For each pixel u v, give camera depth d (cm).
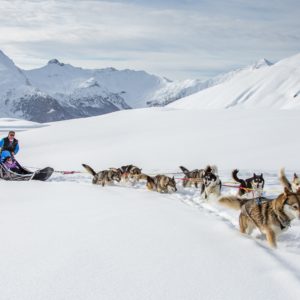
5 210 834
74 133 3525
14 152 1577
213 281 429
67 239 580
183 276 442
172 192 1213
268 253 523
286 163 1695
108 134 3266
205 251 527
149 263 482
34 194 1084
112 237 590
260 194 1067
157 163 1917
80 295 394
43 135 3581
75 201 942
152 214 756
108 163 2000
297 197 564
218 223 690
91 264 477
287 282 420
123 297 390
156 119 3956
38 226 663
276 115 3431
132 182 1414
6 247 545
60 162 2130
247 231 647
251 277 439
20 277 437
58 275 443
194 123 3406
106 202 920
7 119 9831
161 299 387
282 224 581
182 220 707
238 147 2142
